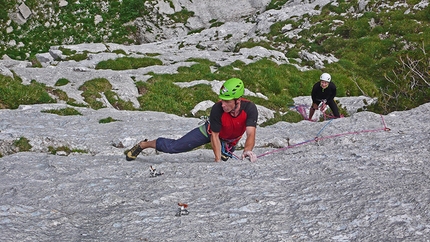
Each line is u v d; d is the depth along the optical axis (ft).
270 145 35.55
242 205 18.25
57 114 50.72
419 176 20.53
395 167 22.68
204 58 95.71
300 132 37.37
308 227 15.88
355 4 118.93
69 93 63.21
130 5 144.77
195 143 27.45
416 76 71.97
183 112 64.18
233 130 26.12
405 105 66.18
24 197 20.52
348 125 37.06
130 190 21.22
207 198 19.40
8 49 128.77
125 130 40.96
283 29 118.52
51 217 17.49
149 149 35.19
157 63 93.76
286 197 19.13
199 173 24.00
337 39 107.65
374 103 69.46
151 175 24.11
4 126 40.57
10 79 62.34
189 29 145.07
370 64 98.27
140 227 16.31
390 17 110.93
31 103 57.41
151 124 44.19
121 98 65.05
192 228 16.10
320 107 55.01
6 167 27.66
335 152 27.76
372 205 17.21
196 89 70.54
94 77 72.49
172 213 17.60
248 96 70.28
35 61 94.53
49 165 27.94
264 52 96.99
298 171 23.38
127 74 78.33
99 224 16.83
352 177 21.02
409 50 99.30
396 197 17.83
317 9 124.06
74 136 38.22
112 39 138.41
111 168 26.66
